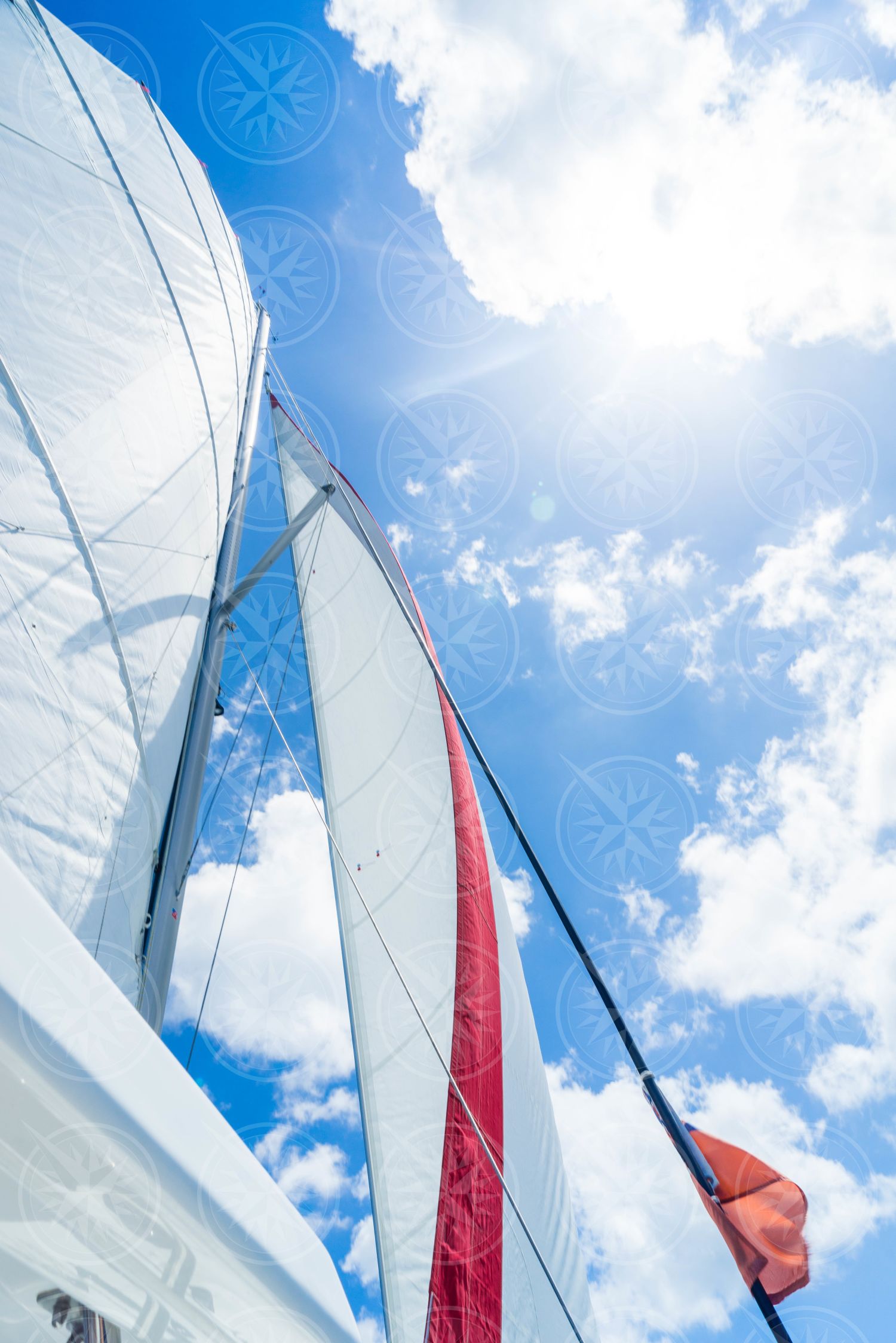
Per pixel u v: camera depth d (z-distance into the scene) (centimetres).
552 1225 362
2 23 318
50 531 236
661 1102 359
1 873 86
